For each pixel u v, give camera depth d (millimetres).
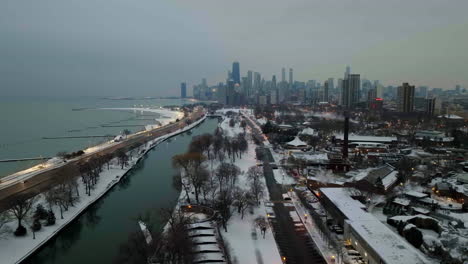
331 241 145375
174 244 128000
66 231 173500
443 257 128125
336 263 130375
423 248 138000
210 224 163250
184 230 140875
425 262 114188
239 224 166500
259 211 183875
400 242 128375
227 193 189625
